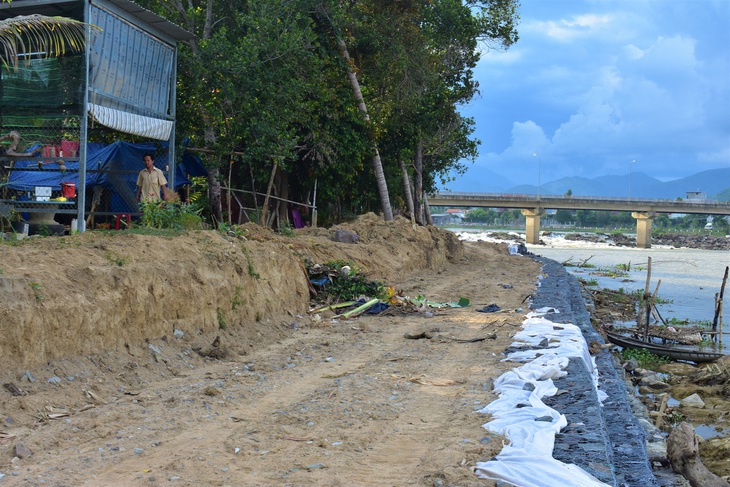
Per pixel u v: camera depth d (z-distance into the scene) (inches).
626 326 1012.5
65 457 247.0
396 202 1770.4
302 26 1120.8
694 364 789.9
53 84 593.3
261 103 976.9
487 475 233.5
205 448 260.4
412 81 1440.7
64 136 674.2
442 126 1686.8
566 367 412.8
